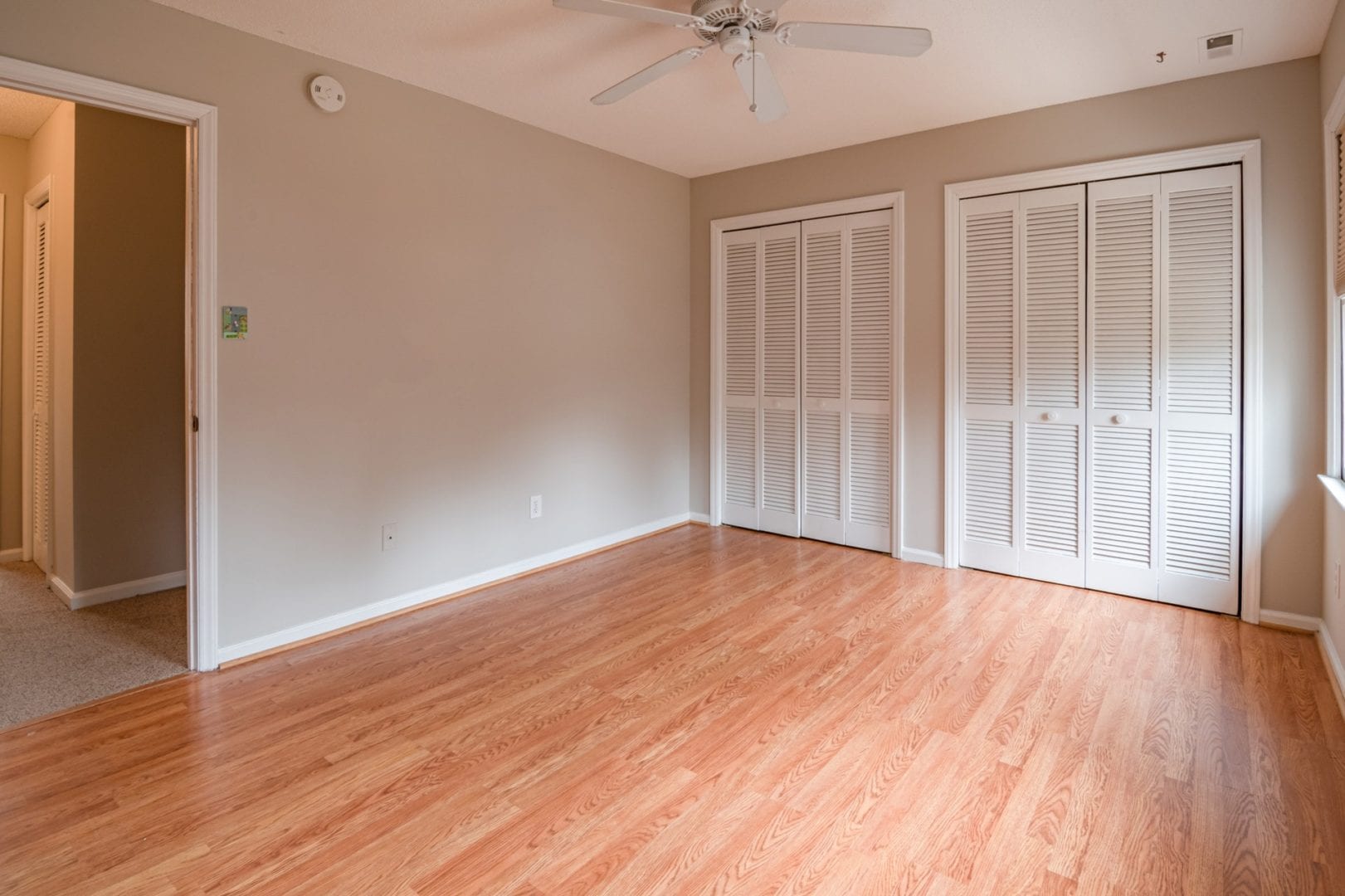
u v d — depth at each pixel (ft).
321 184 9.58
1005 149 11.80
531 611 10.82
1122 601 11.03
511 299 12.17
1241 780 6.36
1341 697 7.73
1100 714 7.57
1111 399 11.15
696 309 16.07
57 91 7.51
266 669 8.86
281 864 5.39
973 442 12.54
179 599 11.58
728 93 10.85
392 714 7.70
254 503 9.11
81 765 6.72
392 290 10.44
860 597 11.36
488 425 11.91
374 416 10.33
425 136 10.74
